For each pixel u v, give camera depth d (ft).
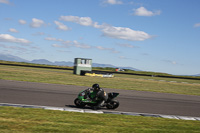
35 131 16.83
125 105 35.22
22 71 106.01
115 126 20.75
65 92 44.24
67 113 25.32
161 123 24.12
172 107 37.58
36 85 51.39
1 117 20.51
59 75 95.45
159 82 106.73
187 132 20.57
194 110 36.52
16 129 16.94
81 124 20.36
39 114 23.44
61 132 17.11
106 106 31.73
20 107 26.63
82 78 87.86
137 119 25.34
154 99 45.29
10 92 38.19
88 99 30.50
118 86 66.85
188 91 71.56
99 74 108.17
